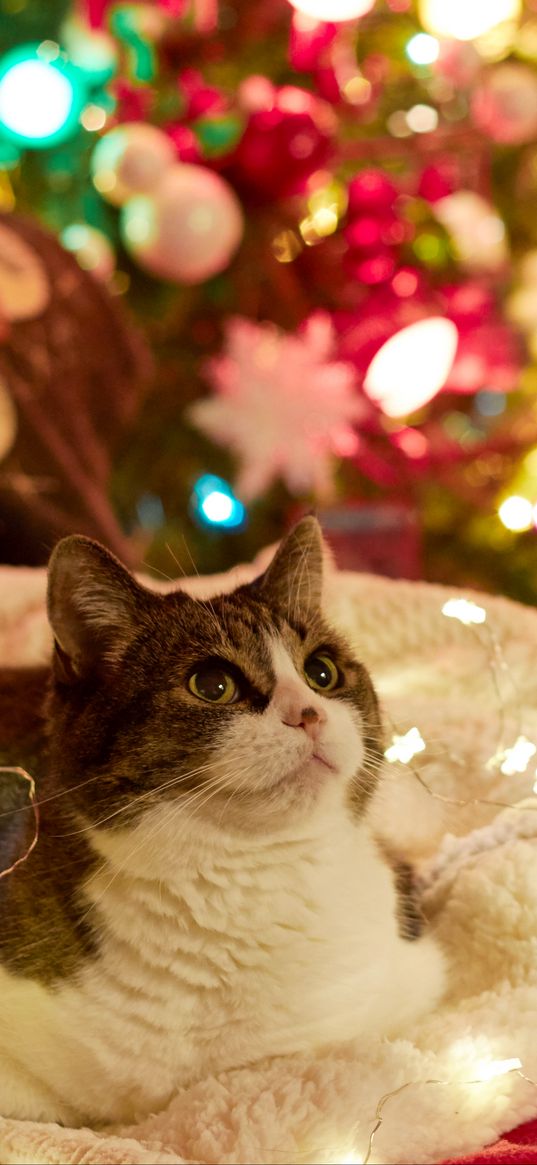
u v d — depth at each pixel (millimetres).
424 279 1033
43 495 945
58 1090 622
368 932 636
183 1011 613
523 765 724
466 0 957
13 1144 566
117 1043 613
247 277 1045
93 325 966
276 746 607
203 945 613
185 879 610
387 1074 595
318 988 623
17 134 959
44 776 675
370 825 676
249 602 665
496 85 1017
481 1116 584
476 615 731
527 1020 627
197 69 1012
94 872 622
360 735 644
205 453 1086
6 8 1033
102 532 962
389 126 1060
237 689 627
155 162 923
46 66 938
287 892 619
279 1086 592
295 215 1023
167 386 1078
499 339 1042
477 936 680
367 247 991
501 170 1135
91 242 1035
